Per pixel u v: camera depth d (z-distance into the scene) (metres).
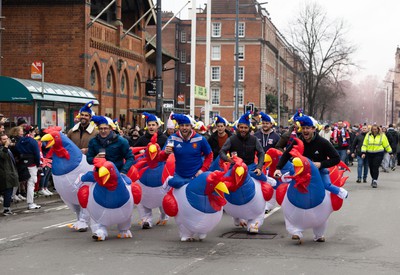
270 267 8.23
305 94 80.19
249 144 10.96
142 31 39.91
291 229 9.88
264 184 10.82
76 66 30.69
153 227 11.95
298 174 9.38
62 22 30.80
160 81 23.98
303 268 8.17
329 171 10.18
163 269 8.10
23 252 9.42
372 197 17.36
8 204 14.30
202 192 9.76
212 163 11.57
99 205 10.00
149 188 11.49
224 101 80.56
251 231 10.88
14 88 21.53
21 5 31.00
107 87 34.62
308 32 76.00
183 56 83.38
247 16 79.50
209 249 9.53
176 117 10.01
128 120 37.81
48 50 30.92
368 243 10.12
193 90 30.58
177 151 10.05
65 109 24.31
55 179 11.20
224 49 80.69
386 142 20.39
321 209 9.62
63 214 14.30
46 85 23.59
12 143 15.29
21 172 15.14
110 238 10.60
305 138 9.77
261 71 80.19
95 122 10.66
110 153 10.63
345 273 7.89
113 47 34.59
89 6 31.16
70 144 11.19
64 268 8.20
